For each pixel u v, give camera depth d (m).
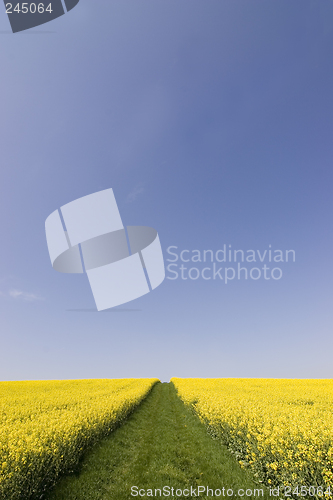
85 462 7.91
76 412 11.41
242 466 7.27
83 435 8.57
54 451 6.66
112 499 5.89
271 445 6.35
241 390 21.64
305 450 5.64
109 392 22.58
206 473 7.11
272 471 6.29
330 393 20.11
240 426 8.04
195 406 13.99
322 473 5.22
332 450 5.26
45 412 13.87
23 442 6.86
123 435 10.95
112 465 7.84
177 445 9.74
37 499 5.94
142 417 15.05
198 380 39.22
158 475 7.08
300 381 36.16
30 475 6.02
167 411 17.33
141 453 9.02
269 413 9.52
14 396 20.89
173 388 34.69
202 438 10.33
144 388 25.00
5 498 5.43
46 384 34.19
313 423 7.03
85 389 26.77
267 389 22.83
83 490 6.30
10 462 5.86
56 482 6.60
